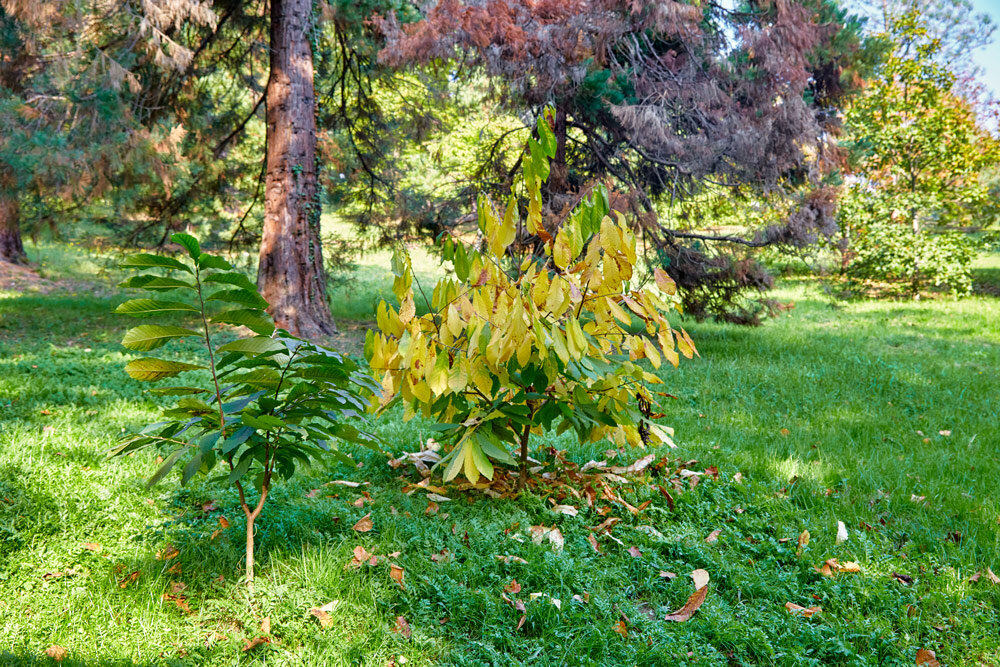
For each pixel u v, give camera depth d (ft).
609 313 11.78
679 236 32.91
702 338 36.76
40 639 8.35
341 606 9.39
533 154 10.57
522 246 31.14
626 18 28.73
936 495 14.24
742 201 34.71
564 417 12.98
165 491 12.60
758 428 19.38
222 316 8.45
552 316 10.96
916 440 18.34
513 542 11.19
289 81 31.83
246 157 44.73
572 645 8.77
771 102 30.58
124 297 45.85
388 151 45.85
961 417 20.57
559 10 28.53
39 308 39.47
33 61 34.09
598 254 11.18
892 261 50.44
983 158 50.72
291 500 12.48
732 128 29.55
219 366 9.04
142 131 32.76
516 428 12.94
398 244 11.07
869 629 9.36
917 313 45.27
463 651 8.72
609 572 10.60
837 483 14.99
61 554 10.11
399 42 30.45
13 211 34.42
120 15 30.63
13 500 11.41
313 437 9.87
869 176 53.31
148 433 9.87
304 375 9.50
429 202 39.24
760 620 9.51
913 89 51.42
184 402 8.93
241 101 44.80
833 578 10.75
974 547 11.82
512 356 11.41
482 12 28.09
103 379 21.59
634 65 29.81
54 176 29.19
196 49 39.24
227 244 45.37
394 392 11.28
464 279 11.26
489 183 36.24
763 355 31.58
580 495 13.25
